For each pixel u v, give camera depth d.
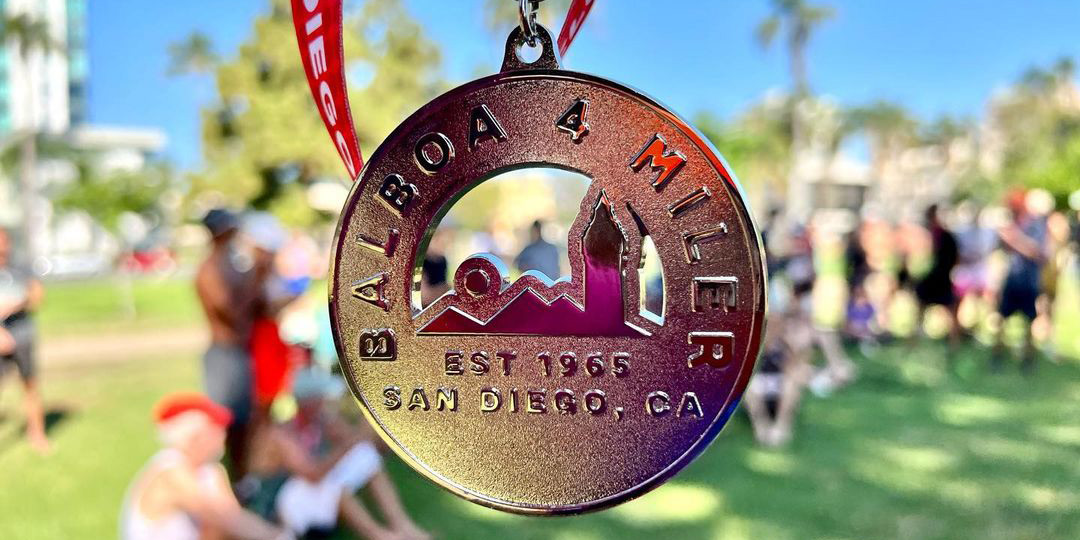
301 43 1.09
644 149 0.93
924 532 3.86
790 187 48.16
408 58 26.59
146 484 3.41
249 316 4.33
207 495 3.42
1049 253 8.30
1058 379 7.64
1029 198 8.10
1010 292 8.11
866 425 5.98
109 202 21.77
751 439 5.63
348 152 1.10
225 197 27.09
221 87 27.14
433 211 0.98
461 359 0.98
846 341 9.84
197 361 9.41
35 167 30.80
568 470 0.97
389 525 4.13
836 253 25.97
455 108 0.96
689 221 0.92
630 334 0.95
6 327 5.46
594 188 0.94
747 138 36.53
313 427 4.09
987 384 7.45
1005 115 50.41
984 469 4.86
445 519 4.18
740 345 0.92
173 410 3.45
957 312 9.03
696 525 4.02
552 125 0.94
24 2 40.06
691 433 0.94
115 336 11.83
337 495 3.88
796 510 4.21
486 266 0.97
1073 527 3.91
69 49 41.44
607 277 0.95
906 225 10.95
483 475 0.99
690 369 0.93
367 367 1.00
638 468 0.96
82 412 6.71
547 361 0.97
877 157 56.44
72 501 4.50
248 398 4.28
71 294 20.80
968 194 47.66
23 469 5.10
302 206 25.86
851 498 4.39
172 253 29.80
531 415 0.98
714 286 0.92
